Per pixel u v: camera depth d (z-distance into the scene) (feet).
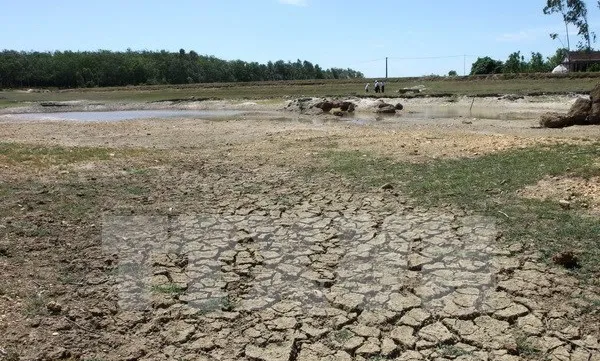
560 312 16.42
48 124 80.79
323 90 158.10
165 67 299.99
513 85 138.00
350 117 90.27
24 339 14.80
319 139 51.06
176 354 14.80
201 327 16.14
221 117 94.22
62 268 19.47
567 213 24.41
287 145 48.06
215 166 38.75
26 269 19.13
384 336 15.67
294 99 120.26
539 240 21.58
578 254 20.13
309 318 16.62
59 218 24.89
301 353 14.92
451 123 73.36
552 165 32.45
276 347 15.12
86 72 282.97
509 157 36.24
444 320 16.29
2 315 15.87
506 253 20.59
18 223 23.65
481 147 41.42
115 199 28.66
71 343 14.93
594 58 199.31
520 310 16.58
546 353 14.53
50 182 31.86
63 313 16.35
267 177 34.63
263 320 16.55
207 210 27.20
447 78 174.50
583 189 27.50
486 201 26.84
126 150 46.14
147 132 66.90
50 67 285.23
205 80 308.60
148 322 16.31
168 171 36.68
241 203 28.48
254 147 47.98
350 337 15.62
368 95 129.39
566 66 201.57
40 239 22.00
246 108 116.78
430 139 48.44
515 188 28.63
